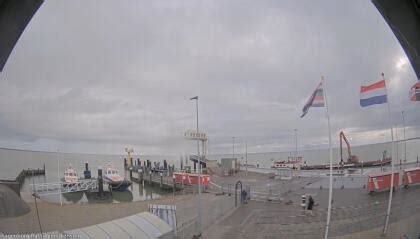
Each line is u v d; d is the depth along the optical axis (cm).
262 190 3672
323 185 3584
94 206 3378
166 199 3678
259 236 1711
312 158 14250
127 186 5881
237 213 2377
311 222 1898
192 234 1827
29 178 9081
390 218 1548
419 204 1462
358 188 3084
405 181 2562
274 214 2230
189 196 3753
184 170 7144
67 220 2645
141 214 1555
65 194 5525
